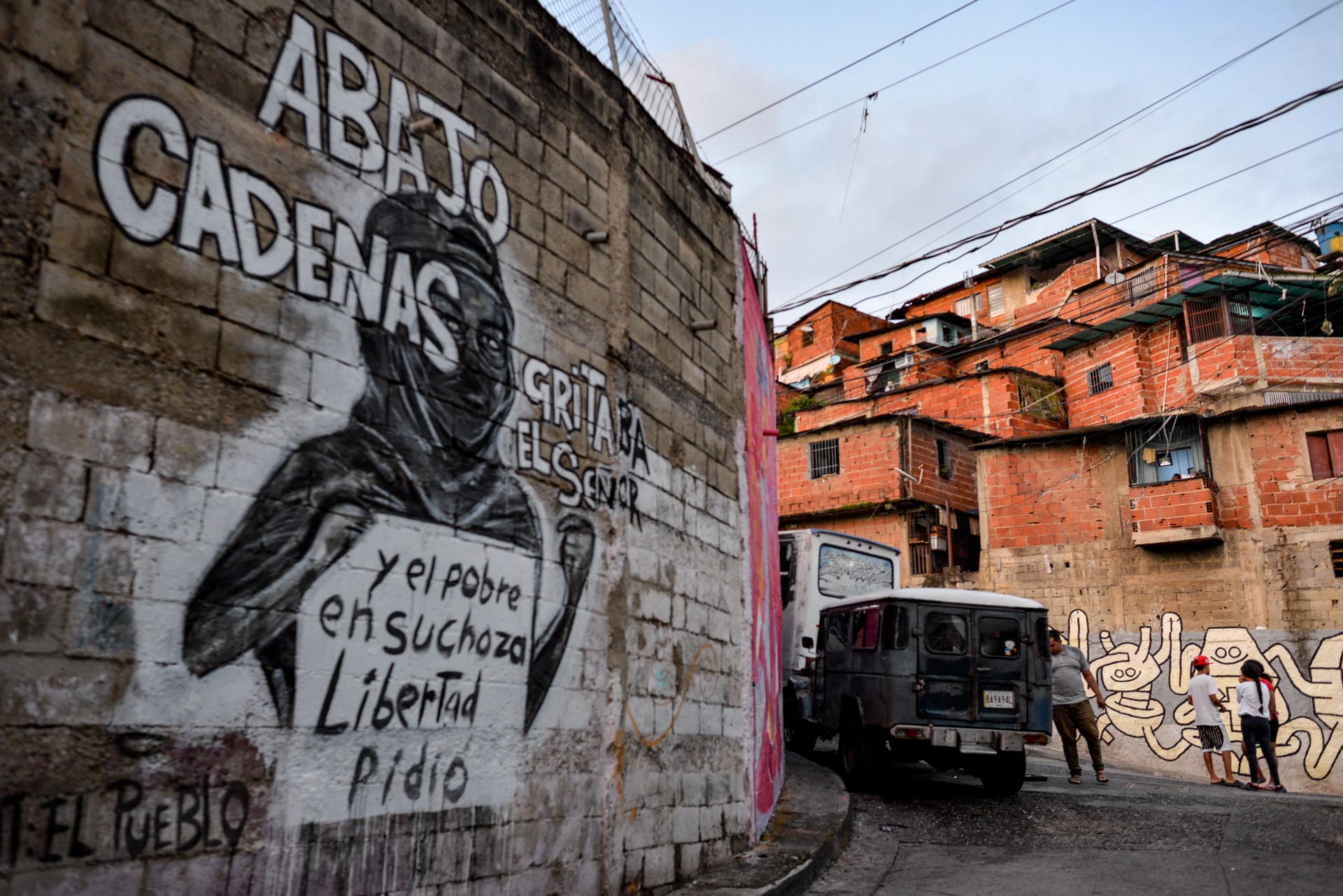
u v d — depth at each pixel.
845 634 11.83
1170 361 26.27
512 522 5.10
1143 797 10.60
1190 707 19.97
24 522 3.09
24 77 3.24
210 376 3.67
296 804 3.79
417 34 4.88
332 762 3.96
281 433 3.91
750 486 8.77
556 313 5.68
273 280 3.96
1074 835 8.50
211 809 3.50
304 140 4.19
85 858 3.12
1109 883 6.79
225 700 3.58
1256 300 25.70
